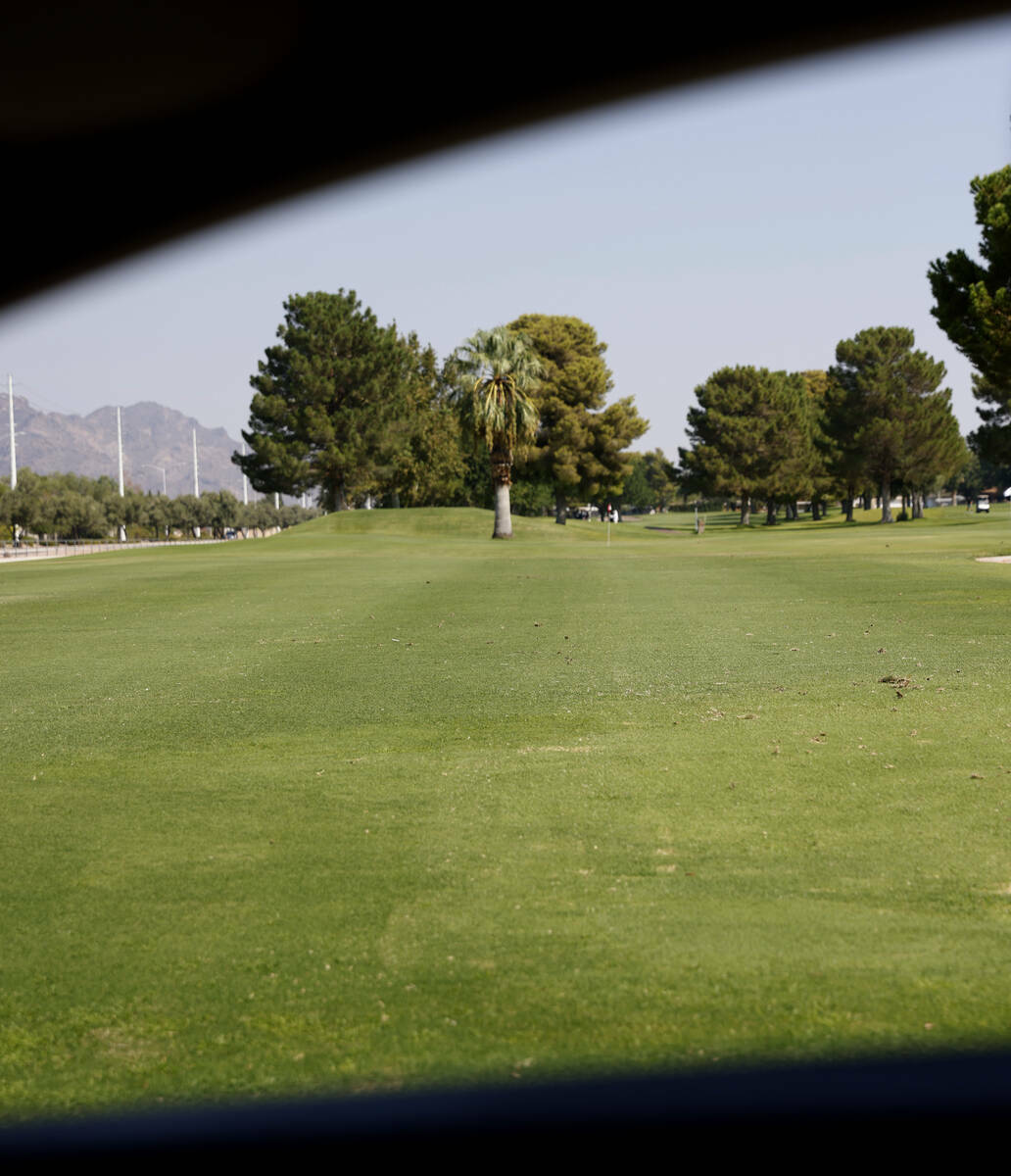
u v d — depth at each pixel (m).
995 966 4.00
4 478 84.44
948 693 8.96
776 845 5.40
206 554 42.91
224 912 4.68
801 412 90.31
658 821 5.82
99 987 4.02
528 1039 3.58
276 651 12.64
